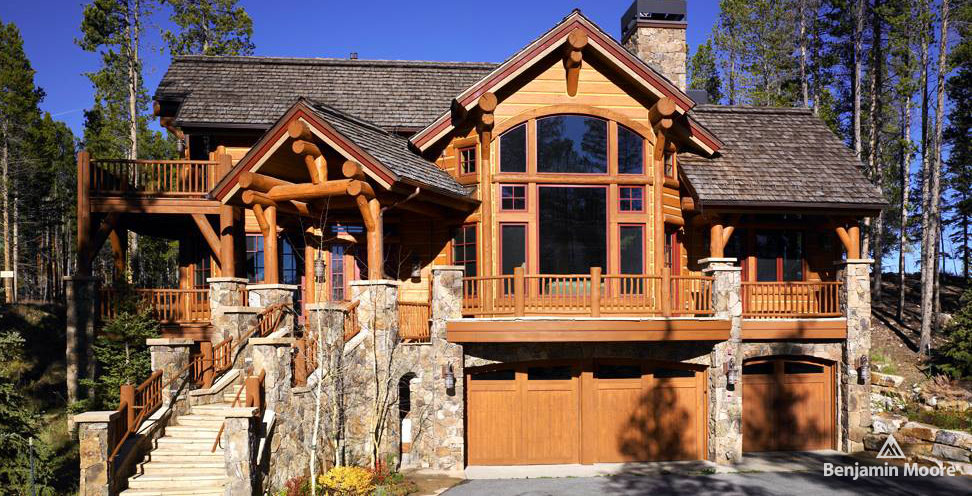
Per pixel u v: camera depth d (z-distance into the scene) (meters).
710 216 16.02
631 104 16.33
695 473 14.19
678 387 15.43
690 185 16.03
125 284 16.98
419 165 15.56
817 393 16.59
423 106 19.38
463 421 14.47
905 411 16.45
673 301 16.44
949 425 14.98
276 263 15.22
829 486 13.20
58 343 25.56
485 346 14.80
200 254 19.14
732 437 14.91
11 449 12.09
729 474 14.09
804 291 17.42
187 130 17.83
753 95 35.06
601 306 15.47
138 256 33.09
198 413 12.89
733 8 36.44
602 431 15.16
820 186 16.45
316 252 17.50
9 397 12.52
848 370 16.06
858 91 25.42
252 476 10.43
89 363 16.23
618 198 16.06
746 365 16.36
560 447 15.10
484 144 15.76
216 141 18.47
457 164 16.59
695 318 14.72
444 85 20.53
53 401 18.84
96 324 16.55
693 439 15.42
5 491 11.80
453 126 16.36
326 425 12.48
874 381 17.94
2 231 39.72
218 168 17.16
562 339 13.91
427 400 14.58
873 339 21.83
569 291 14.41
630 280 15.59
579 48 15.58
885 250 39.34
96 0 29.11
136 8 30.09
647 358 15.07
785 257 18.12
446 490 12.94
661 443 15.27
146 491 10.59
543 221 15.89
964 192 28.84
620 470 14.48
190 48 36.31
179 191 17.17
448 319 14.52
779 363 16.42
